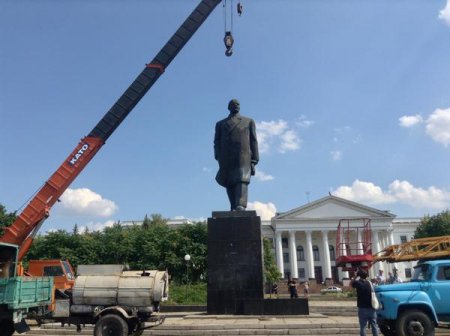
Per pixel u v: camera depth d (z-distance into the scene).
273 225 81.56
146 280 12.62
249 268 16.83
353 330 13.73
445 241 29.69
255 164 18.84
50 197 19.80
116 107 21.00
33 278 12.58
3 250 13.04
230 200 18.61
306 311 16.14
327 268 77.69
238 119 18.92
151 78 21.09
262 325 13.95
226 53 21.45
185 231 52.97
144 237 53.78
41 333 15.63
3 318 11.58
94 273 13.12
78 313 12.52
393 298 11.43
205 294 32.97
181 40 21.27
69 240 53.44
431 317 11.38
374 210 80.00
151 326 12.83
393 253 30.78
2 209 42.09
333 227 79.12
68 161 20.39
